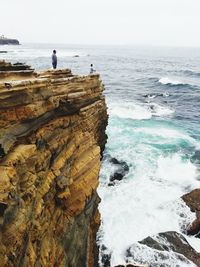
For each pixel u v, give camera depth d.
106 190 17.72
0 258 6.97
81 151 12.55
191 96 45.88
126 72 78.12
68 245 10.51
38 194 9.17
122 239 14.16
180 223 15.27
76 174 11.71
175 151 22.77
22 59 91.12
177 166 20.56
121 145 23.11
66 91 12.27
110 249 13.62
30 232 8.40
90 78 15.25
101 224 14.92
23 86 9.04
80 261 11.37
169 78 66.12
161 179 18.94
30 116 9.24
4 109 8.57
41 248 8.93
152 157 21.48
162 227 14.98
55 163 10.62
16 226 7.55
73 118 12.64
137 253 13.33
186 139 25.41
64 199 10.77
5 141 8.30
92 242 12.75
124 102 38.41
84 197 11.37
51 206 10.15
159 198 17.02
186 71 84.38
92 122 15.34
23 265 7.86
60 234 10.29
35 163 9.08
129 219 15.41
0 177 7.45
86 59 117.38
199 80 65.31
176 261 13.00
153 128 27.81
